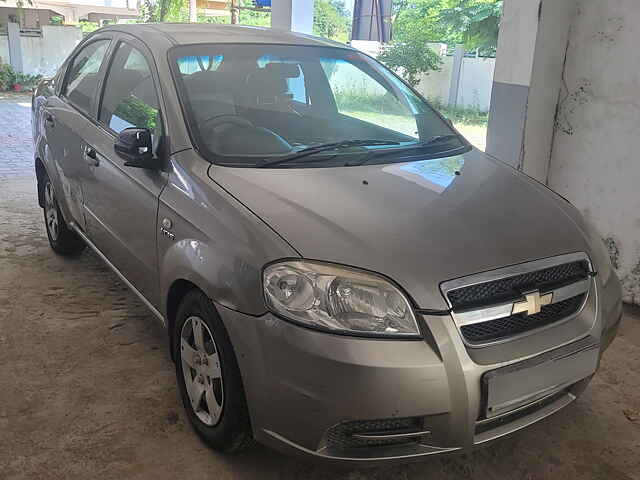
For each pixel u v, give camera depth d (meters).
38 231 5.11
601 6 4.05
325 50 3.48
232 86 3.03
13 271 4.28
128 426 2.71
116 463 2.48
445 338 2.03
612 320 2.55
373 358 1.99
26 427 2.68
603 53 4.09
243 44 3.31
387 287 2.06
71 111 3.97
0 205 5.78
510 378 2.11
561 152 4.46
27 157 7.89
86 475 2.41
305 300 2.07
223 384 2.33
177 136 2.77
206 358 2.48
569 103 4.35
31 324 3.56
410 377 2.00
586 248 2.49
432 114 3.46
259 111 2.99
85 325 3.57
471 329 2.12
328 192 2.46
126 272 3.26
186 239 2.49
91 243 3.76
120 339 3.43
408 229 2.27
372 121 3.23
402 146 3.05
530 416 2.33
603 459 2.64
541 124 4.41
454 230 2.31
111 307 3.80
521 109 4.34
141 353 3.29
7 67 16.38
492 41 11.91
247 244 2.22
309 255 2.12
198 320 2.48
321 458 2.11
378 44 16.89
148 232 2.84
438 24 17.08
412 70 16.09
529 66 4.24
